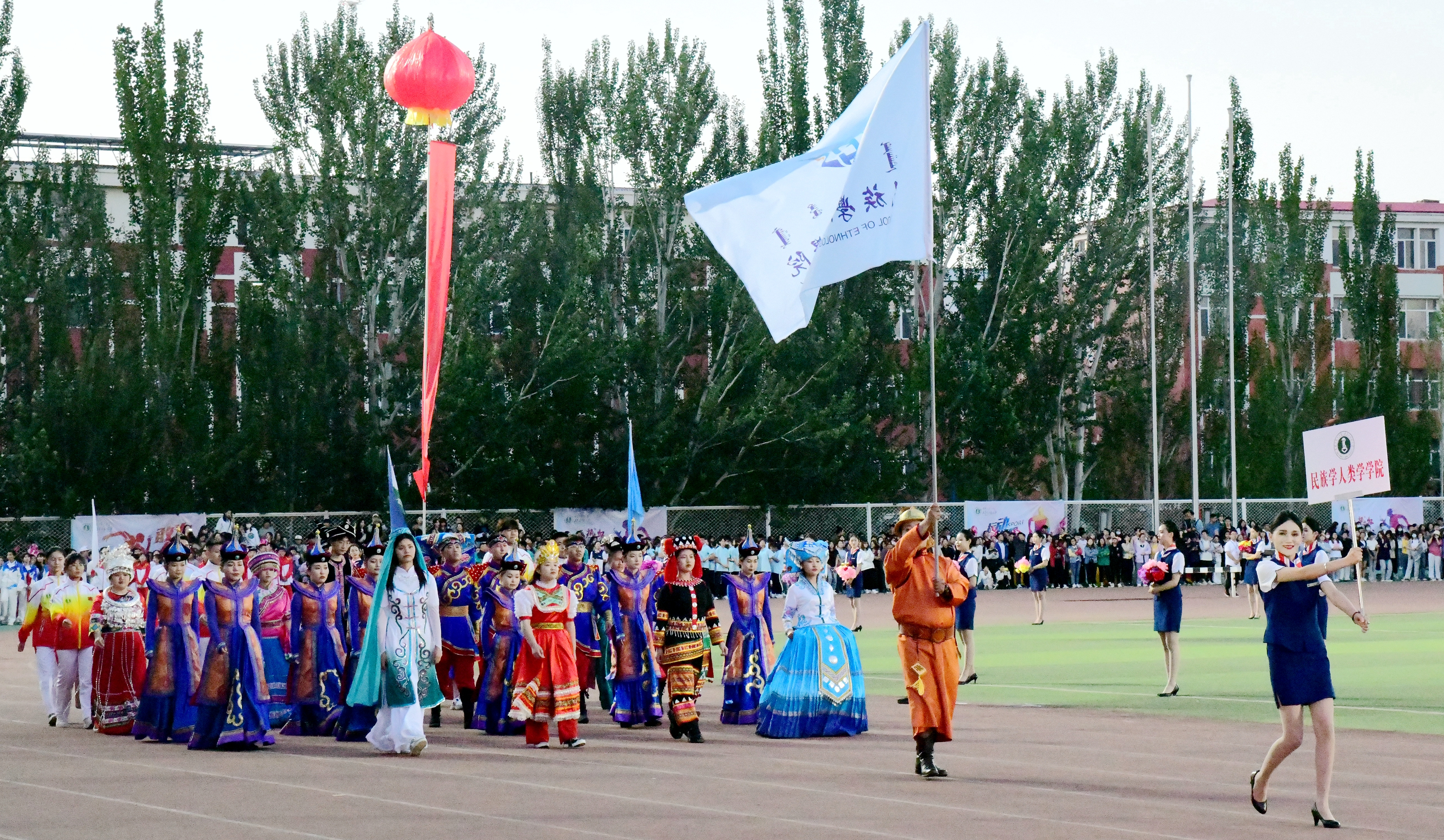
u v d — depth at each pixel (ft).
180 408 152.25
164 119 158.51
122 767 42.83
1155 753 43.93
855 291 182.29
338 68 160.66
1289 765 41.22
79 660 55.72
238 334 160.15
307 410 155.63
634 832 31.68
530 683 47.16
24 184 156.25
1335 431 47.16
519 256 169.27
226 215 162.40
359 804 35.65
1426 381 219.61
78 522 140.26
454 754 45.55
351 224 161.17
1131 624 104.27
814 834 31.37
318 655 51.52
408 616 46.24
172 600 50.44
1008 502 167.22
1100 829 31.89
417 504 157.38
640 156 171.94
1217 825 32.32
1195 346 167.53
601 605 54.95
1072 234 192.75
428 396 53.16
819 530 170.09
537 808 34.94
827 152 46.11
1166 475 198.90
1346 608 32.48
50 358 151.12
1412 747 44.65
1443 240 256.93
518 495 157.99
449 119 52.39
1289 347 206.08
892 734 49.65
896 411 179.32
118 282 155.33
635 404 165.89
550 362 158.40
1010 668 72.43
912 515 41.45
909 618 39.63
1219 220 203.72
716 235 46.14
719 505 167.43
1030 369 187.42
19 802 36.27
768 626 54.44
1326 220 209.56
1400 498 187.93
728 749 46.16
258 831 32.09
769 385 164.14
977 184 186.80
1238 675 68.13
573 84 177.88
